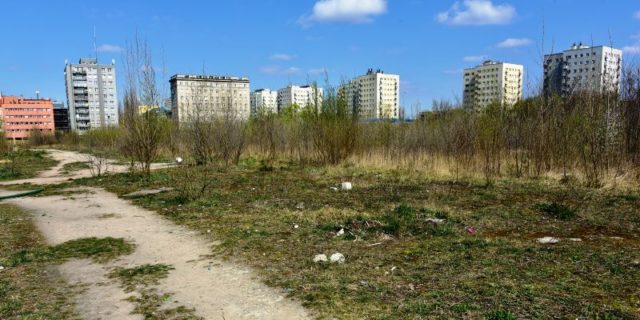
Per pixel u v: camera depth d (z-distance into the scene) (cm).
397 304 372
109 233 678
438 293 391
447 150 1410
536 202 813
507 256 491
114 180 1363
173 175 1419
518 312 344
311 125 1662
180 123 2114
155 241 621
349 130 1571
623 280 405
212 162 1769
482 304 362
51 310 383
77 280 463
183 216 790
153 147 1431
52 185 1316
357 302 380
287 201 904
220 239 617
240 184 1190
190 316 364
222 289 425
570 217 682
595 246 521
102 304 395
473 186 1046
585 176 1020
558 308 349
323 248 554
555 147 1169
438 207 775
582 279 412
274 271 473
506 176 1171
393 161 1472
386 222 673
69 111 7594
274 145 1898
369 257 509
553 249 511
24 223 765
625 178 966
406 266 472
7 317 369
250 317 359
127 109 1465
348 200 897
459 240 566
